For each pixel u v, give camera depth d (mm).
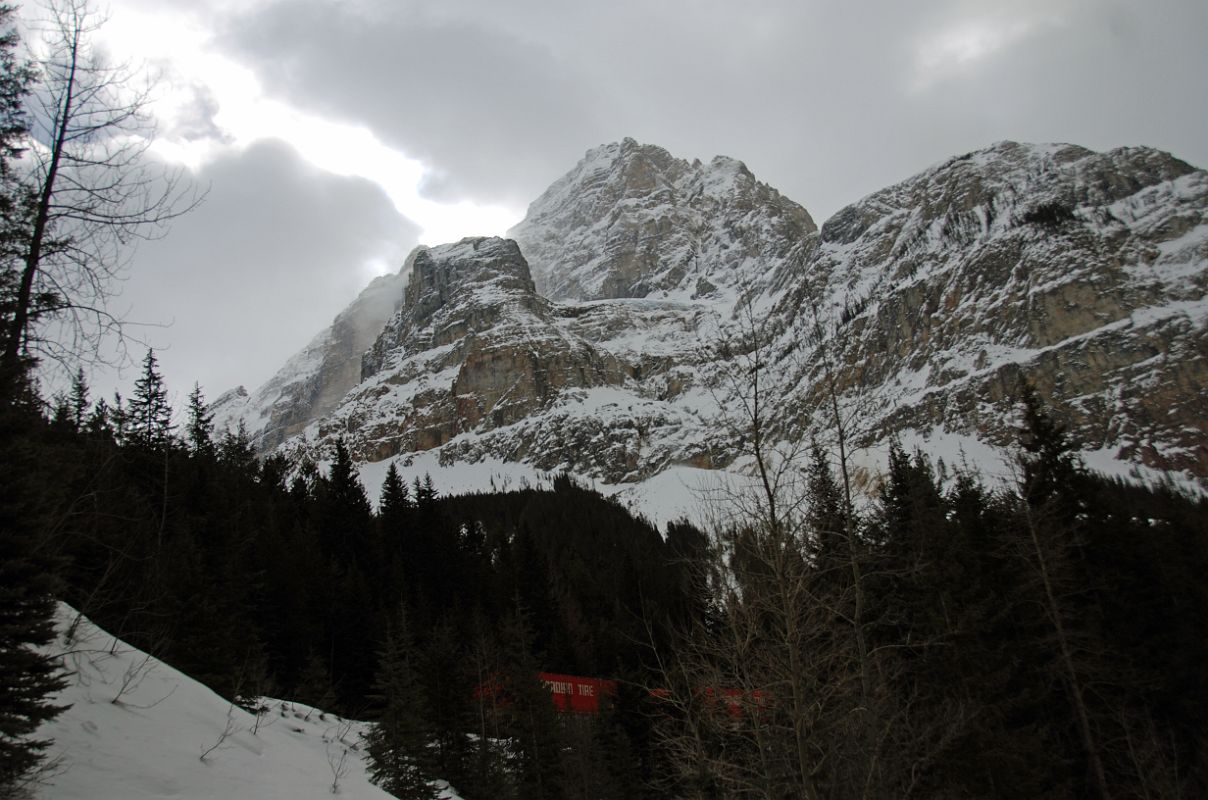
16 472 11438
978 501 34594
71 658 13320
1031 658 26406
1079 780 25359
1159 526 36219
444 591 68750
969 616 24531
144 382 52062
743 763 17016
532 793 41156
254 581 45719
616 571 93188
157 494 44250
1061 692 27531
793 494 15125
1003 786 22484
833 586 16547
